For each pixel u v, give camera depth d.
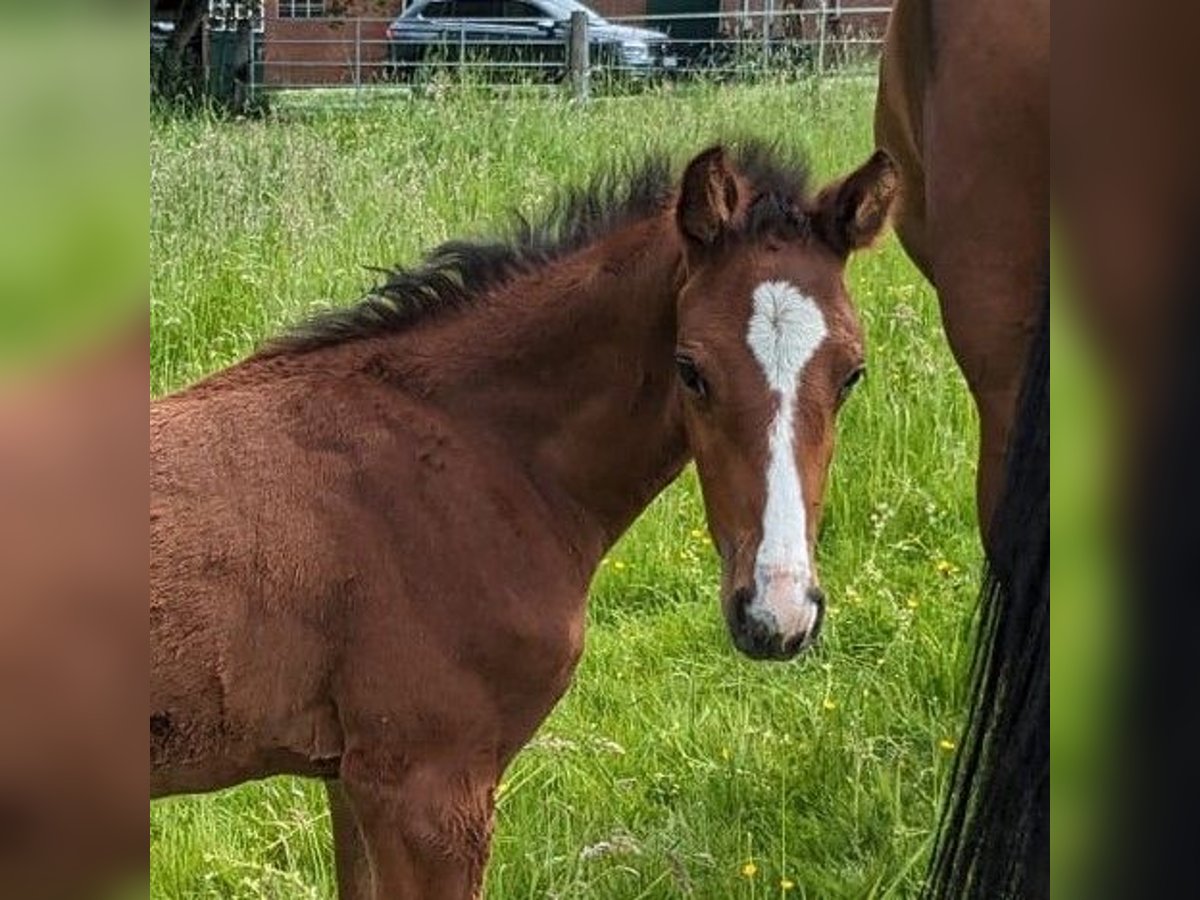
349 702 2.63
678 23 16.52
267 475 2.59
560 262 2.86
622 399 2.81
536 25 13.98
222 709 2.54
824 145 7.25
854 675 4.06
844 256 2.60
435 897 2.69
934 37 3.19
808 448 2.43
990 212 3.08
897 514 4.79
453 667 2.66
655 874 3.31
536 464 2.82
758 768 3.66
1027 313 3.07
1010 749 2.50
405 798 2.66
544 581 2.76
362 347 2.82
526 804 3.53
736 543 2.45
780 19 12.50
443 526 2.67
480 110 9.03
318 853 3.39
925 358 5.27
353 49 15.65
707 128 7.71
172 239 6.21
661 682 4.08
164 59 10.96
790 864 3.37
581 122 8.53
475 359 2.81
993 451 3.15
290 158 7.27
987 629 2.74
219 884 3.33
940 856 2.64
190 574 2.49
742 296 2.48
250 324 5.73
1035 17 3.00
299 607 2.56
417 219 6.52
